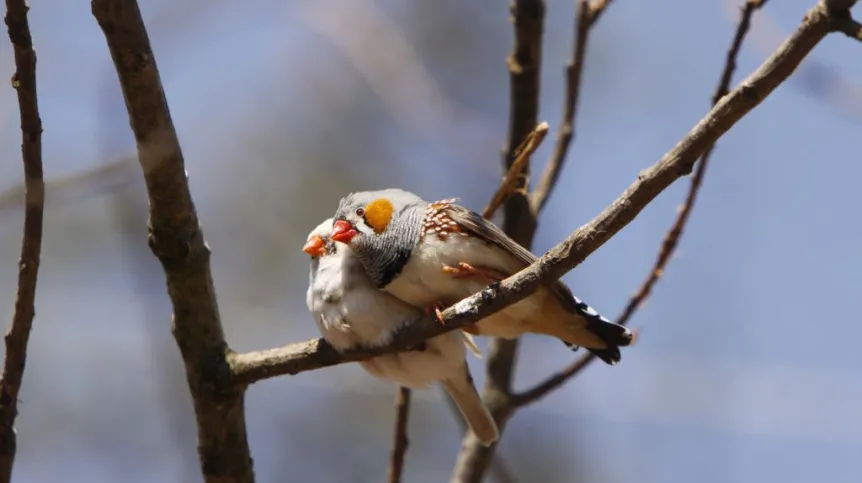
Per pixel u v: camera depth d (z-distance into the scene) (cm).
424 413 1239
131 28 611
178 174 662
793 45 517
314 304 727
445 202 729
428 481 1207
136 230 1015
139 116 636
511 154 866
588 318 735
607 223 573
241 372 707
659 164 554
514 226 862
